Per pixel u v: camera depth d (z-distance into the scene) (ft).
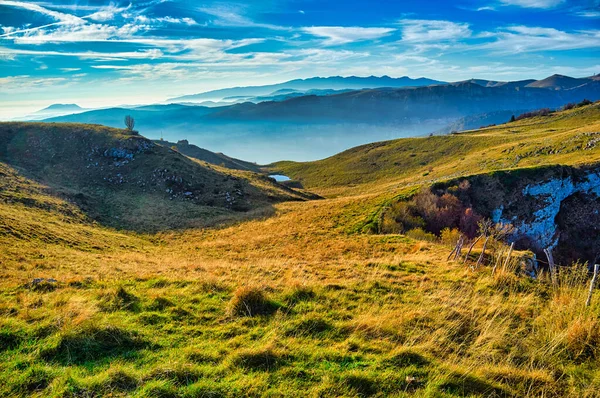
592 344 22.53
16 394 17.84
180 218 180.14
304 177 539.70
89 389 18.07
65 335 23.26
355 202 170.91
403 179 377.09
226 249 112.06
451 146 443.32
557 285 34.30
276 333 25.00
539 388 19.21
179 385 18.76
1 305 28.99
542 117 515.91
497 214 170.19
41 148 271.49
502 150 305.53
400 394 18.25
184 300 32.07
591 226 177.06
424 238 114.42
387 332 25.44
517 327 26.27
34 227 98.78
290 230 135.33
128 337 24.21
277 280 40.86
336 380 19.30
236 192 241.76
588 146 222.48
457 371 20.29
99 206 188.24
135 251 109.29
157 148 291.38
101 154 270.05
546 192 176.04
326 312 29.09
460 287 35.45
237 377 19.62
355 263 50.90
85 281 39.99
